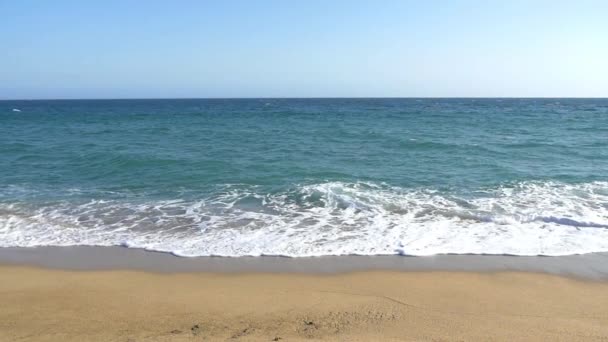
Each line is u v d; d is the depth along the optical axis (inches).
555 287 261.7
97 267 290.4
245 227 369.7
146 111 2534.5
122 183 523.5
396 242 334.0
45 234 352.5
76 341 192.1
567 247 323.9
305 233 354.3
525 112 2166.6
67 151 746.2
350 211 413.4
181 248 323.0
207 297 245.9
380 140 914.7
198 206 430.6
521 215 396.5
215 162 642.8
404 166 624.1
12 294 247.9
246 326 210.2
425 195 467.5
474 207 424.2
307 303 239.0
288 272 283.0
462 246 326.6
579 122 1409.9
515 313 227.8
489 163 639.8
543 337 197.3
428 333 201.0
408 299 245.1
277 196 463.5
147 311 227.5
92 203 440.5
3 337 195.5
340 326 210.2
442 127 1241.4
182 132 1114.7
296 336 197.3
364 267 291.1
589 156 697.6
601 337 197.9
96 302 238.2
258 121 1565.0
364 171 589.0
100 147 799.7
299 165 628.1
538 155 709.9
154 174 569.3
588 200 445.4
